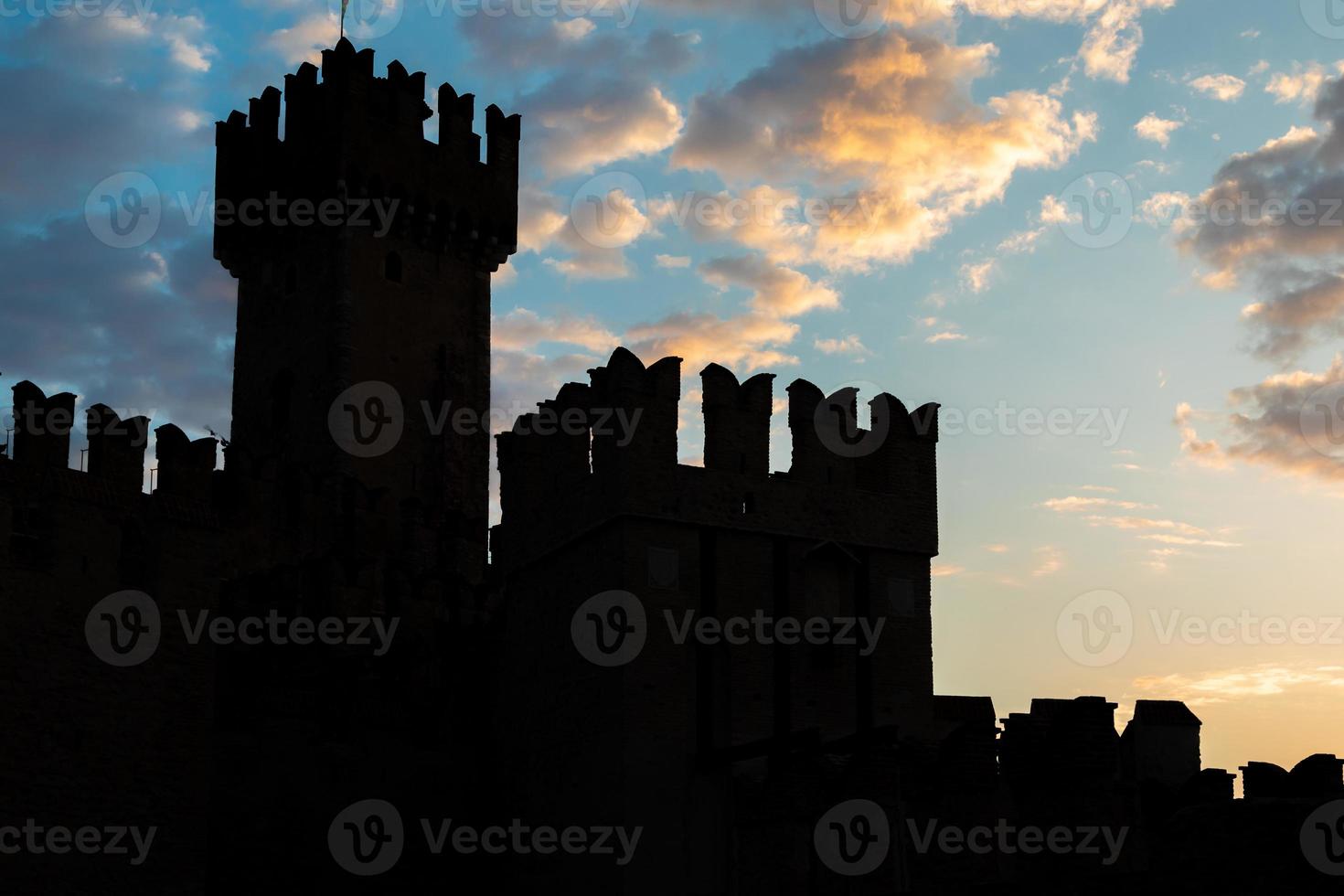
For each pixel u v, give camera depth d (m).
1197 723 55.47
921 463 51.00
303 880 46.25
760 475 48.44
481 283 78.69
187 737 42.06
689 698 46.38
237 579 53.84
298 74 77.62
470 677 51.84
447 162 77.94
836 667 47.97
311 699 48.12
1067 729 41.19
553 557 49.47
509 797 49.56
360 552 65.25
